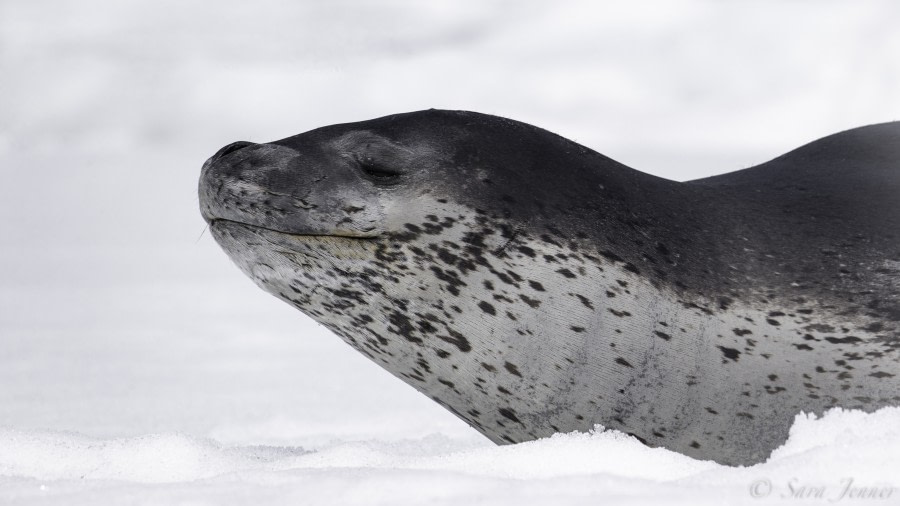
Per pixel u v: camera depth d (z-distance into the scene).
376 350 17.02
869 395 15.36
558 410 16.08
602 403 15.88
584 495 11.23
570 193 16.47
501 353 16.03
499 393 16.28
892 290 15.70
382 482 11.84
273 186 16.31
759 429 15.59
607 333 15.77
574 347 15.84
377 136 16.92
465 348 16.20
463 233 16.12
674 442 15.92
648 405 15.77
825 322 15.59
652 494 11.16
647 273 15.92
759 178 18.34
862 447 12.05
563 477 11.83
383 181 16.45
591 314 15.83
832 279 15.87
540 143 17.09
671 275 15.93
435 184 16.34
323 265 16.47
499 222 16.14
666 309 15.78
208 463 14.60
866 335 15.48
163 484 12.47
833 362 15.43
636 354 15.73
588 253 16.00
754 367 15.55
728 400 15.61
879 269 15.91
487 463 13.55
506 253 16.06
